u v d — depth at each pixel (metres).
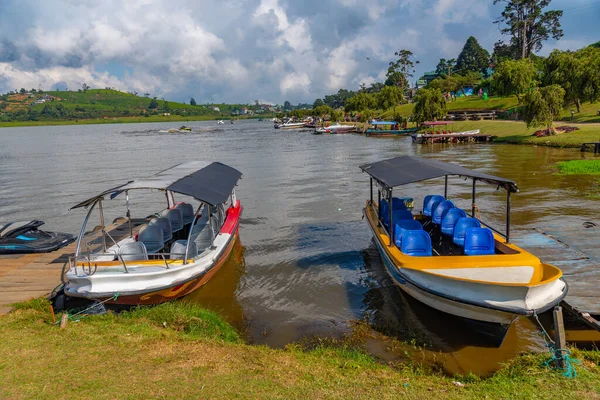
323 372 6.41
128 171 35.88
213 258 11.26
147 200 23.81
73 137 100.50
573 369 6.16
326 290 10.93
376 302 10.16
